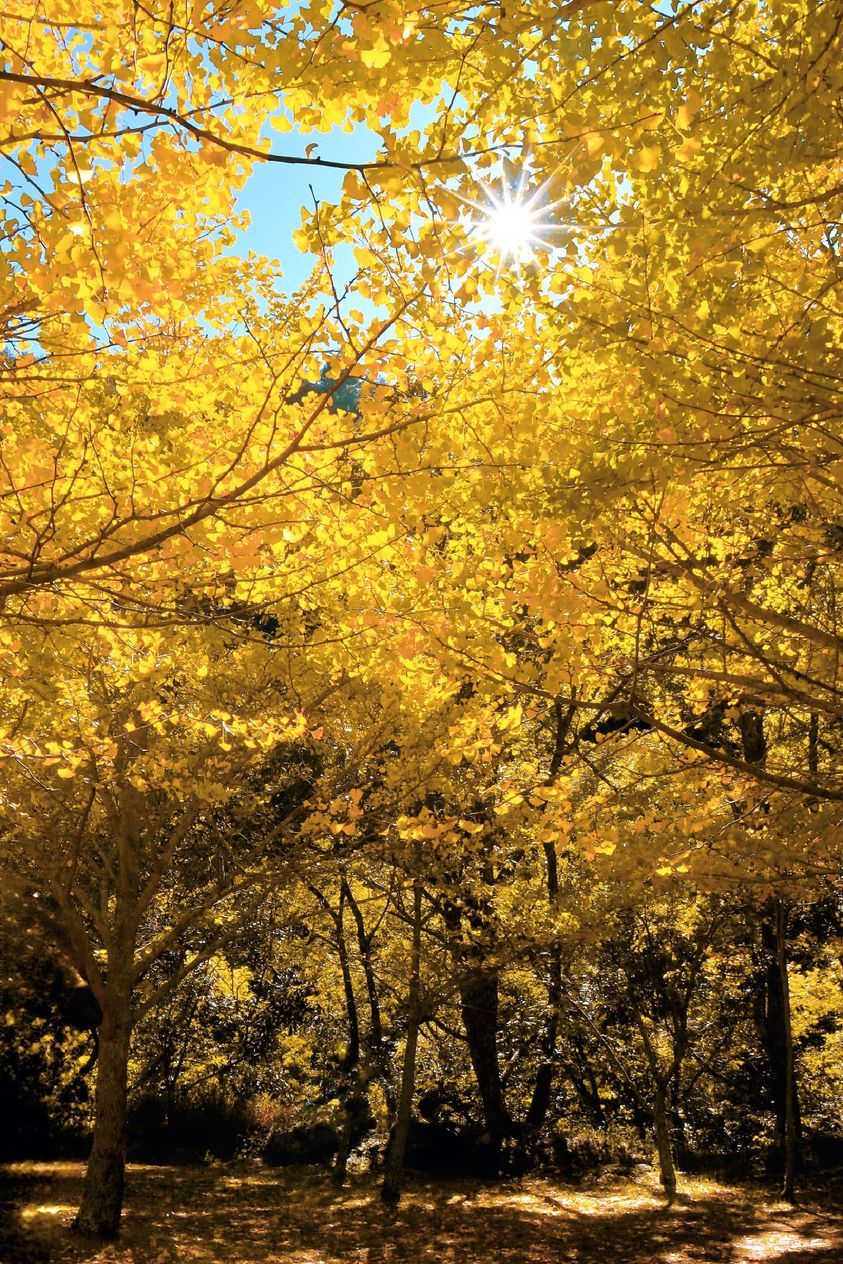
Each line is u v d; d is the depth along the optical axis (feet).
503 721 16.62
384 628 15.20
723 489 14.49
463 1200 39.17
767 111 9.78
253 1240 32.27
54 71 10.24
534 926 37.06
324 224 9.86
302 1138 49.93
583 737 37.19
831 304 12.09
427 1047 52.65
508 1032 48.16
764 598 19.51
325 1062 60.75
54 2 9.53
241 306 14.75
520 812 28.78
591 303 10.95
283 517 11.69
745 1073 52.42
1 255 9.41
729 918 42.80
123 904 32.94
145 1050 56.03
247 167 9.77
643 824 19.86
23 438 13.25
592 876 37.19
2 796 24.62
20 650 18.71
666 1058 50.62
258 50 8.69
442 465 11.60
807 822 19.27
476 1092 52.75
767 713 29.07
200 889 42.01
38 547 11.19
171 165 9.80
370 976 51.47
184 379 12.07
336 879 38.58
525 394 12.05
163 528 12.14
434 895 41.01
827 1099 52.47
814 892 21.06
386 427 11.44
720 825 19.60
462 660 14.32
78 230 8.93
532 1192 40.83
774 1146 45.19
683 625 18.40
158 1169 46.80
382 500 11.76
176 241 12.23
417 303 10.42
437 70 9.78
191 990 49.90
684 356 10.69
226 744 22.80
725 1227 33.63
